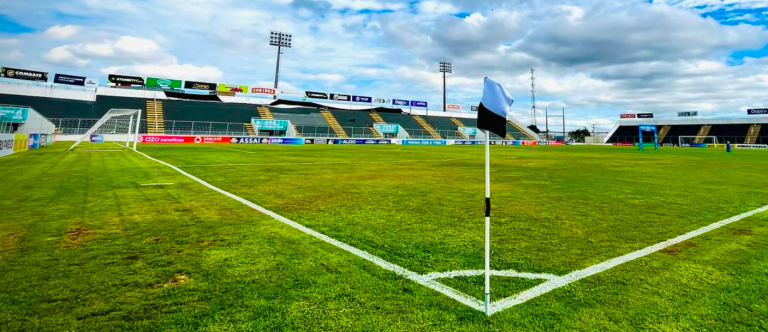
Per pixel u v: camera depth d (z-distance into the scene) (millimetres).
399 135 66750
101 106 51875
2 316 2686
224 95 62750
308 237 4816
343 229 5254
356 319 2711
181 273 3537
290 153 25953
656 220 5992
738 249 4430
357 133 64125
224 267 3703
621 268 3785
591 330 2580
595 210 6809
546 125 100125
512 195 8523
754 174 13688
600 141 93625
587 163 19422
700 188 9812
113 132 43125
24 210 6230
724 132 72938
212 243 4508
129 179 10367
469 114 89312
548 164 18453
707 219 6078
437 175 12719
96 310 2807
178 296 3057
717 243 4684
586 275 3588
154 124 51031
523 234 5098
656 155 29922
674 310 2879
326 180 10922
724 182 11164
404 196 8195
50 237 4664
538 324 2654
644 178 12195
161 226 5301
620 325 2648
